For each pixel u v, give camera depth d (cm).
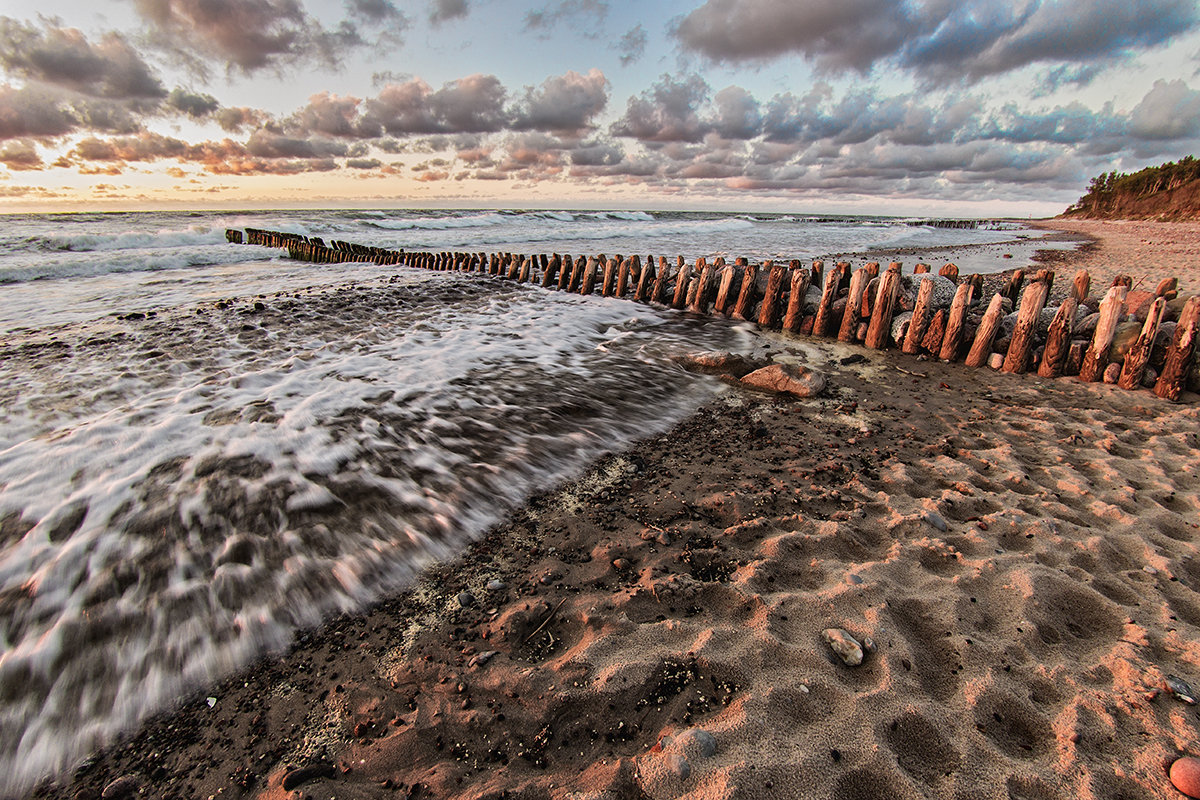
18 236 1714
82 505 345
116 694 242
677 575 302
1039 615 261
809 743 200
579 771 199
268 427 454
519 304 1046
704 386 636
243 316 833
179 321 791
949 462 428
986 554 309
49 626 267
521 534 354
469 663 252
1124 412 522
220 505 355
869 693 220
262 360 632
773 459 454
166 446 415
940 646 246
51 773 213
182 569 305
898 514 354
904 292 783
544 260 1297
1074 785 183
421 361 657
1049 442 462
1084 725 205
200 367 601
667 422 539
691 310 1007
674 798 183
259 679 252
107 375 564
